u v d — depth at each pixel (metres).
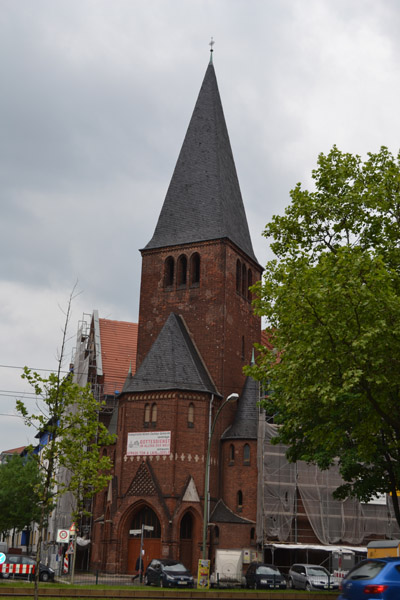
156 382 56.69
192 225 65.56
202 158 68.38
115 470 56.50
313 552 57.19
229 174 69.62
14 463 76.50
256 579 43.09
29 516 72.00
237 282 65.94
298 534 55.62
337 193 33.16
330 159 33.66
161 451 54.69
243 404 59.72
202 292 63.16
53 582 43.06
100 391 72.69
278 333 28.45
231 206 67.69
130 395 57.22
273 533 54.34
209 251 63.78
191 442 55.31
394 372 24.48
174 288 64.50
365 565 18.84
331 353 24.41
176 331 60.34
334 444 28.05
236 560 46.16
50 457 27.92
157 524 53.75
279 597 34.09
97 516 60.22
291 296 25.67
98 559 58.31
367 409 25.44
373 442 27.30
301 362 24.92
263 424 56.28
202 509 53.75
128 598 31.73
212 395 57.50
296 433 35.75
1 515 72.50
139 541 53.75
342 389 23.09
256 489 55.69
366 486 32.41
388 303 24.12
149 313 65.19
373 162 33.41
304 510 56.06
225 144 71.00
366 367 24.11
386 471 33.47
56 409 28.91
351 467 32.53
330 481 56.72
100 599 30.62
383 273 24.80
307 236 33.56
